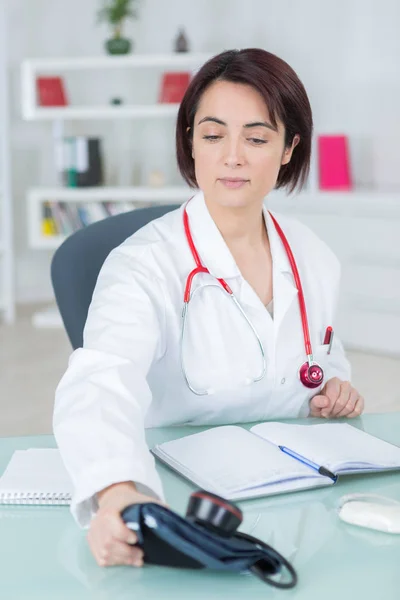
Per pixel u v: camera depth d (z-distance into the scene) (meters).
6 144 6.70
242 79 1.73
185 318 1.86
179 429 1.82
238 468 1.52
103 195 6.68
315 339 2.06
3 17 6.57
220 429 1.70
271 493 1.46
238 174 1.76
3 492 1.45
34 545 1.29
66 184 6.88
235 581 1.18
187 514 1.17
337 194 5.81
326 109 6.70
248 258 1.98
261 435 1.70
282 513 1.39
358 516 1.35
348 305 5.87
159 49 7.38
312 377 1.96
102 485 1.28
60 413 1.44
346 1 6.46
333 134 6.34
